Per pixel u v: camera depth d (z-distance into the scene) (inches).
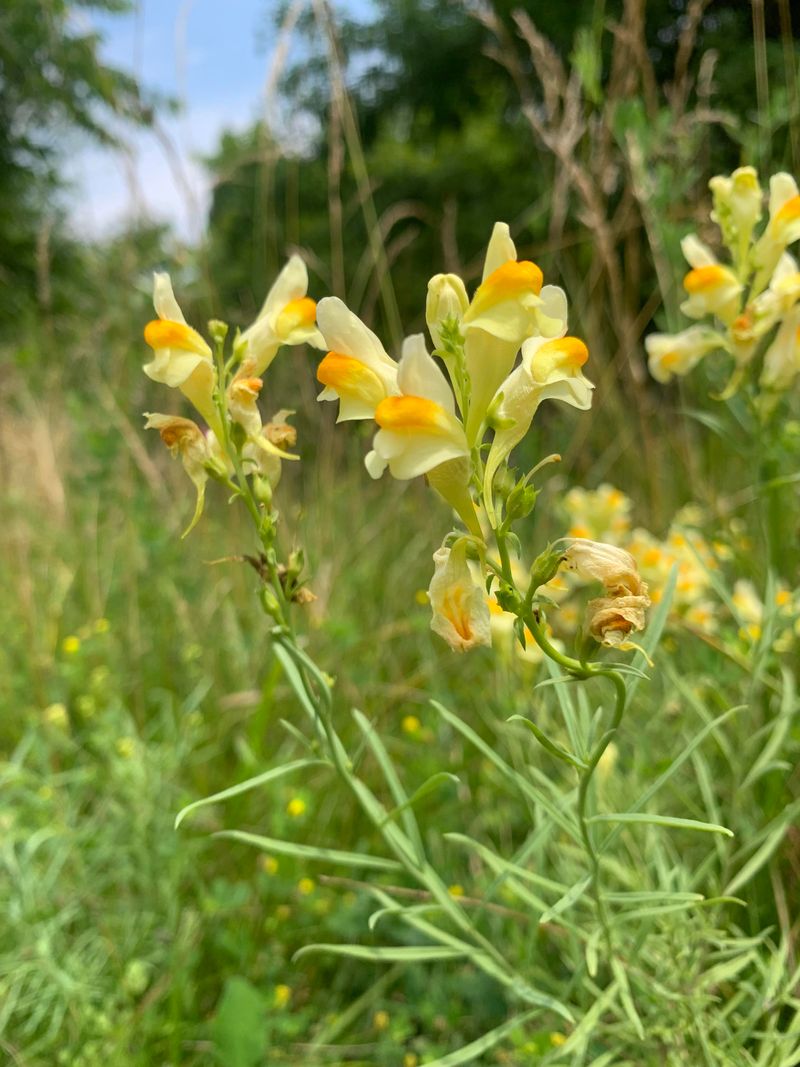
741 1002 6.5
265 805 9.7
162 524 14.1
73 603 14.2
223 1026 6.6
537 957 7.2
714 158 15.9
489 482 4.0
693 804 7.8
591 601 4.0
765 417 7.1
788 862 7.3
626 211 12.7
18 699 11.7
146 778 9.0
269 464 5.2
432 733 10.4
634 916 5.2
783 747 7.3
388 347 16.8
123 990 7.2
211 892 8.6
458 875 8.6
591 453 15.5
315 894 8.5
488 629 4.1
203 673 11.9
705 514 10.5
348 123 13.7
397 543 15.4
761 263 6.7
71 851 8.4
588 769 4.3
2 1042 6.7
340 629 10.8
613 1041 6.2
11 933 7.8
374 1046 7.3
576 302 14.4
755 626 8.2
